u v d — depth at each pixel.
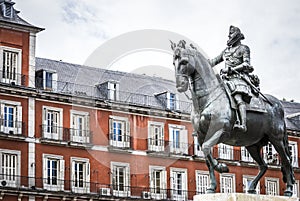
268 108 17.16
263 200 16.02
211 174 16.30
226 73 16.94
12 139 47.72
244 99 16.66
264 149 56.47
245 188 56.03
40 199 48.00
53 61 53.06
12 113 48.03
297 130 59.34
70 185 49.12
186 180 53.16
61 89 50.25
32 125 48.50
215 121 16.23
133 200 50.91
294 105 65.19
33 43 49.53
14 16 49.25
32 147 48.31
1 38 48.41
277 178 57.22
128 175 50.94
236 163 56.00
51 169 48.81
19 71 48.72
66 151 49.34
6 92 47.84
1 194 46.50
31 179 47.91
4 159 47.34
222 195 15.75
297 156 59.28
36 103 48.91
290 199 16.33
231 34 17.36
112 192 50.34
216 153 55.56
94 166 50.00
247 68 16.98
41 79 49.81
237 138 16.72
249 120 16.70
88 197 49.28
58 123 49.34
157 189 51.97
